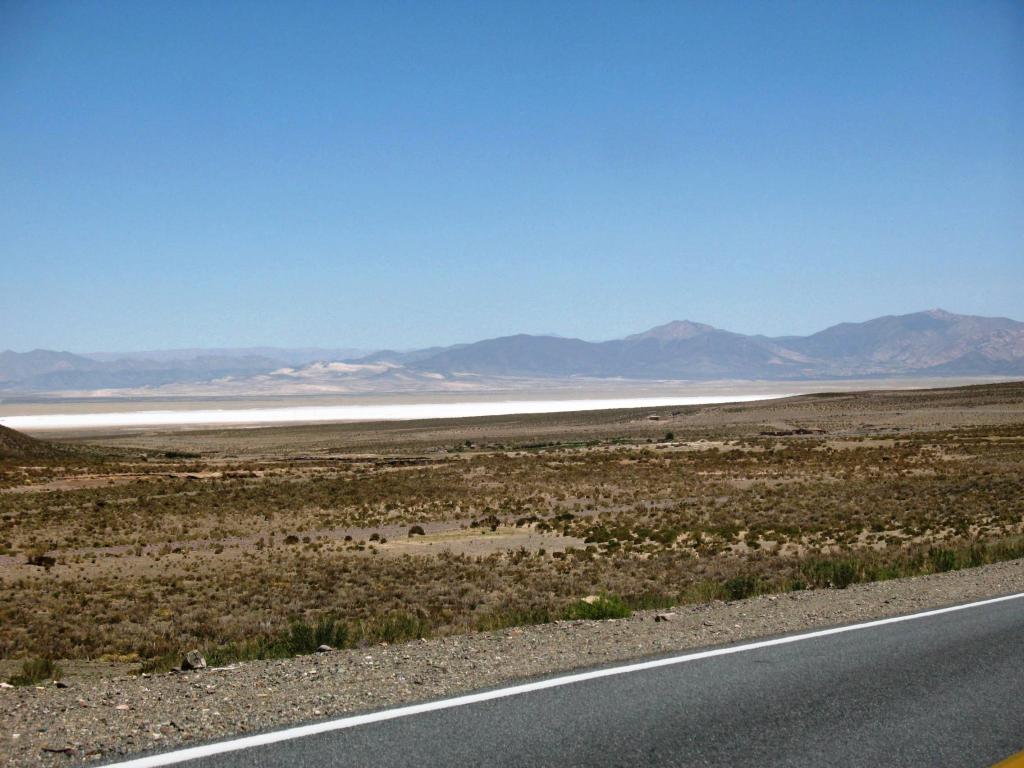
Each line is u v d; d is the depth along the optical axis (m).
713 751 6.66
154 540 35.22
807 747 6.77
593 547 29.36
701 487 49.91
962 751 6.72
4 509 45.16
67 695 8.81
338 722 7.24
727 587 16.83
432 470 65.81
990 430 87.31
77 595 23.52
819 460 64.25
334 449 105.12
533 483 54.97
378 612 19.67
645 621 12.69
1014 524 32.53
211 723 7.26
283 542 34.28
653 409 151.12
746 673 9.04
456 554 29.56
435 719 7.36
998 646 10.39
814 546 28.77
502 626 13.90
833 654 9.94
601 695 8.15
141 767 6.13
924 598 14.21
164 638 17.55
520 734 6.97
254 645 13.12
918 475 52.66
